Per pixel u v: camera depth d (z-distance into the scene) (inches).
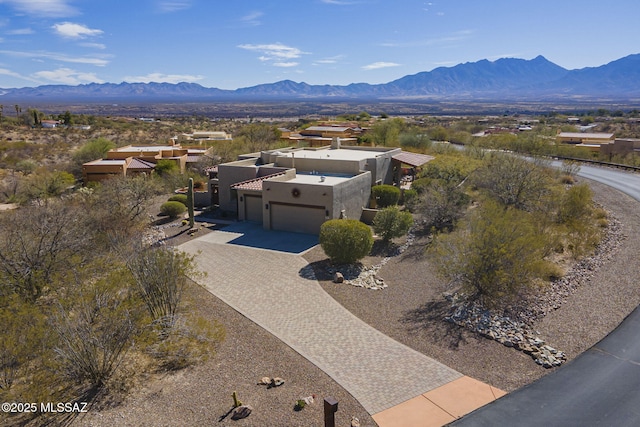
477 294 601.0
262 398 400.8
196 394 407.2
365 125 3031.5
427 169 1225.4
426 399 401.1
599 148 2073.1
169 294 529.3
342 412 384.5
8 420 370.3
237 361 465.1
